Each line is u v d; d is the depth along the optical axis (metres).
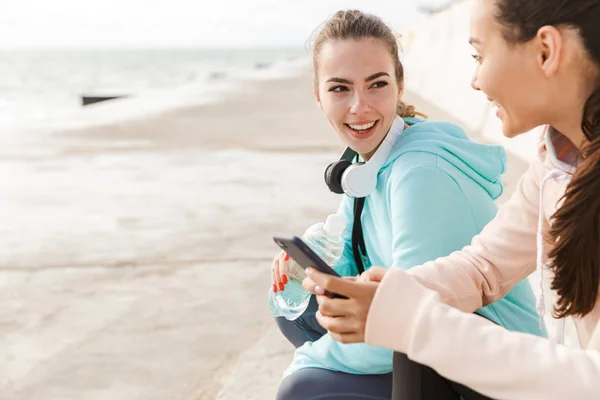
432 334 1.06
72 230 4.84
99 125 10.60
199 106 13.41
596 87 1.05
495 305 1.53
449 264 1.37
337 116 1.69
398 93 1.77
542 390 0.98
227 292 3.53
